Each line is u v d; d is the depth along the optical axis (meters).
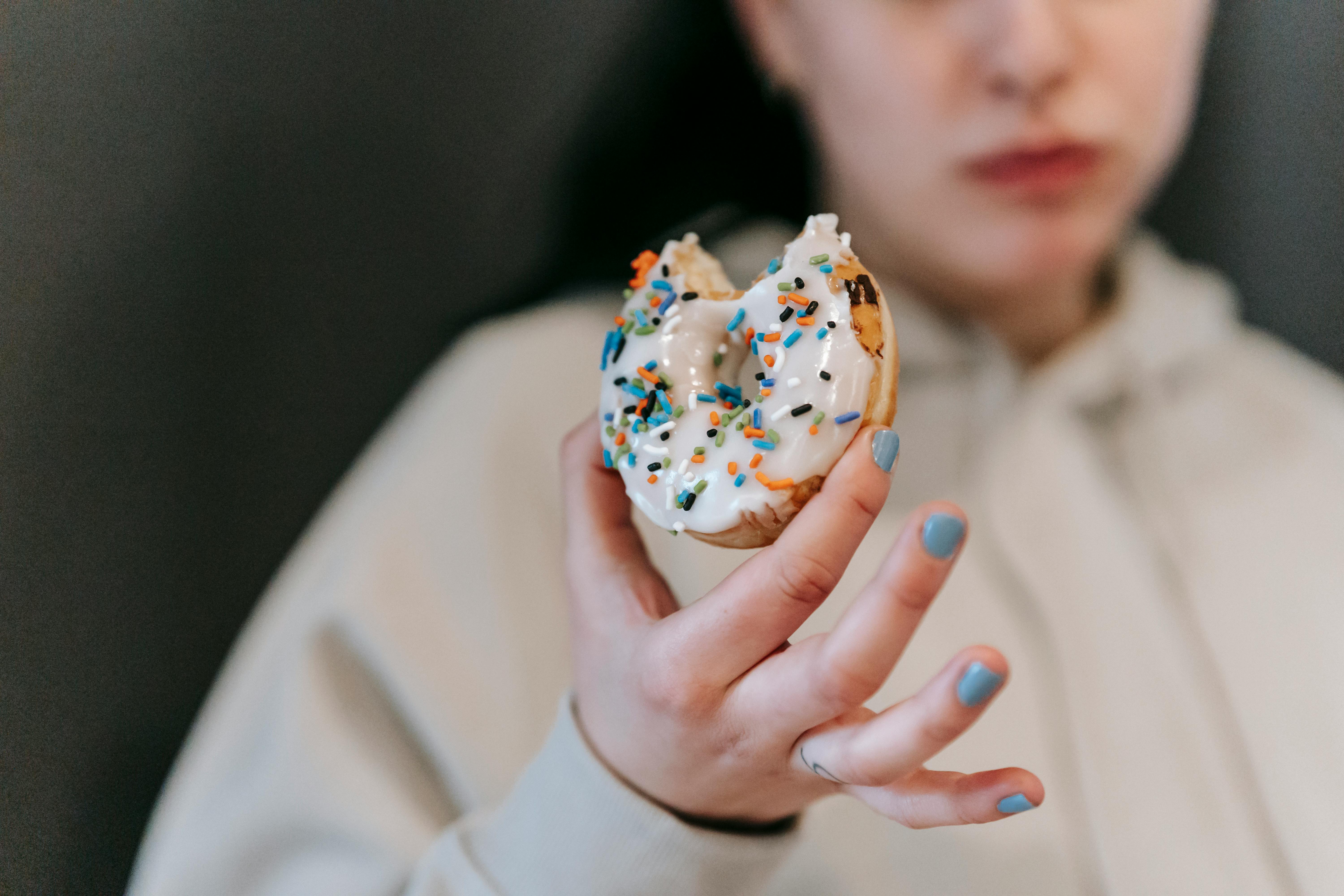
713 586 0.50
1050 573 0.50
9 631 0.51
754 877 0.36
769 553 0.31
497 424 0.54
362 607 0.49
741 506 0.32
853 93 0.51
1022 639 0.49
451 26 0.55
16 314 0.51
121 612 0.52
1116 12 0.49
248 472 0.55
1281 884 0.45
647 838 0.35
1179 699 0.47
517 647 0.49
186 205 0.53
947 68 0.49
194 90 0.53
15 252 0.51
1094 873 0.45
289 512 0.55
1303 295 0.58
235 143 0.54
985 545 0.51
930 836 0.45
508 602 0.50
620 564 0.36
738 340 0.35
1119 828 0.45
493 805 0.47
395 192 0.56
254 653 0.52
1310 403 0.56
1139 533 0.52
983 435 0.53
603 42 0.55
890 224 0.53
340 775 0.47
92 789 0.51
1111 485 0.53
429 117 0.56
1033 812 0.46
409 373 0.57
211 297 0.54
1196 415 0.56
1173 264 0.60
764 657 0.32
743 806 0.35
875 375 0.33
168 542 0.53
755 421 0.33
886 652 0.30
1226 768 0.46
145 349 0.53
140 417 0.53
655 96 0.56
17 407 0.51
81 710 0.51
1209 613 0.50
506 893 0.37
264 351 0.55
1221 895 0.44
